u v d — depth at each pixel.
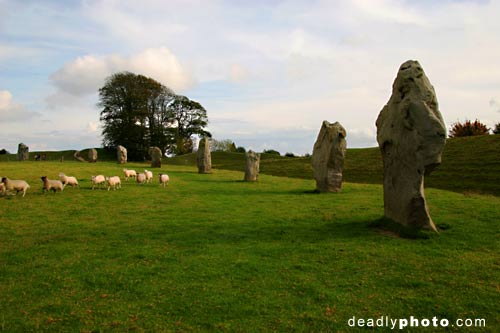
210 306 8.93
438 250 12.77
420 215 14.67
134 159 90.69
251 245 13.77
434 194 26.44
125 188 30.06
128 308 8.84
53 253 12.83
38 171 39.16
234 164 73.00
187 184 34.09
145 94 90.75
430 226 14.64
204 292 9.68
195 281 10.38
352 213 19.58
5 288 9.89
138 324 8.13
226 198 25.55
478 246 13.13
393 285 10.08
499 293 9.46
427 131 14.16
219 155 88.75
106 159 88.19
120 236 15.11
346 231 15.66
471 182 36.91
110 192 27.72
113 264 11.72
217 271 11.09
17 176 34.44
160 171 48.47
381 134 16.59
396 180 15.52
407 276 10.62
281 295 9.52
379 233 15.19
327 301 9.19
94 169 44.53
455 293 9.52
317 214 19.47
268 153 99.75
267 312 8.66
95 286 10.06
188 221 17.88
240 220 18.08
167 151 97.19
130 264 11.72
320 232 15.58
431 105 14.52
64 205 22.14
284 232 15.62
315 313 8.61
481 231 14.98
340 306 8.95
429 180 40.03
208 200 24.61
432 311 8.69
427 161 14.25
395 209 15.61
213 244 13.92
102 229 16.28
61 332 7.80
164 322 8.22
